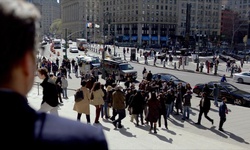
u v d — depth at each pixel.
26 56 1.04
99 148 1.03
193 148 11.31
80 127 1.05
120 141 11.05
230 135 14.83
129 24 125.19
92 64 41.25
